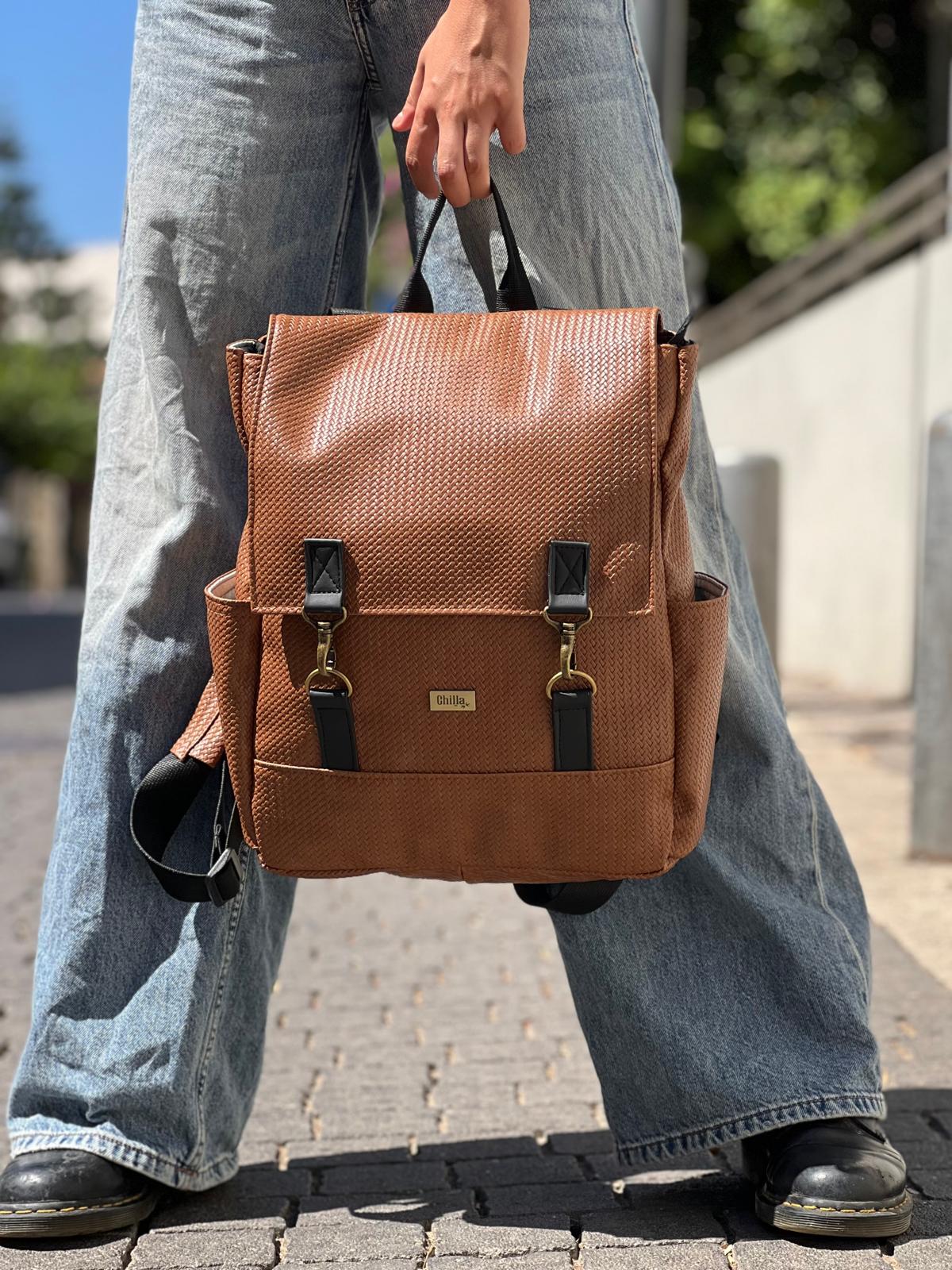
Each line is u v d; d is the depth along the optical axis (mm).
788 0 16500
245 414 1604
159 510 1768
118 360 1812
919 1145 2016
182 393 1752
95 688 1764
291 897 1926
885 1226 1660
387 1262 1639
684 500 1697
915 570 7621
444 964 3203
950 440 4004
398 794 1537
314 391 1576
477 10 1613
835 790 5168
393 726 1525
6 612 21469
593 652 1508
